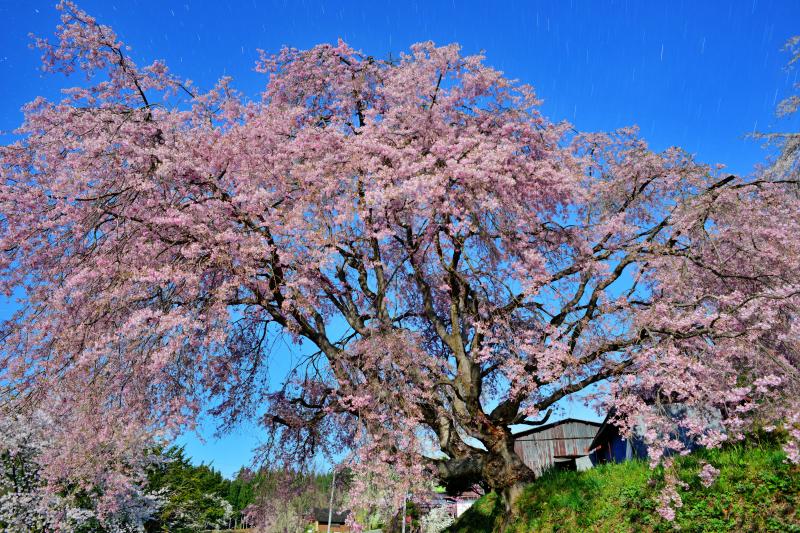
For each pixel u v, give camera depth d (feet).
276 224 35.29
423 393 34.83
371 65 49.26
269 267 37.32
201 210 34.58
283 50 49.01
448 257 38.22
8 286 35.37
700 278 38.19
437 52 39.40
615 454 66.13
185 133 39.65
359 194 37.88
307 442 46.83
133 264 33.68
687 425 26.99
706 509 27.43
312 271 36.17
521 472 38.68
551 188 38.42
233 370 41.60
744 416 30.63
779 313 31.60
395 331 35.04
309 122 46.70
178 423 31.09
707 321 30.40
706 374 28.07
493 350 36.24
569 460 84.53
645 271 38.04
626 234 39.37
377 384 34.22
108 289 31.71
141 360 30.99
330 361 38.47
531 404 36.22
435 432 41.70
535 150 41.24
